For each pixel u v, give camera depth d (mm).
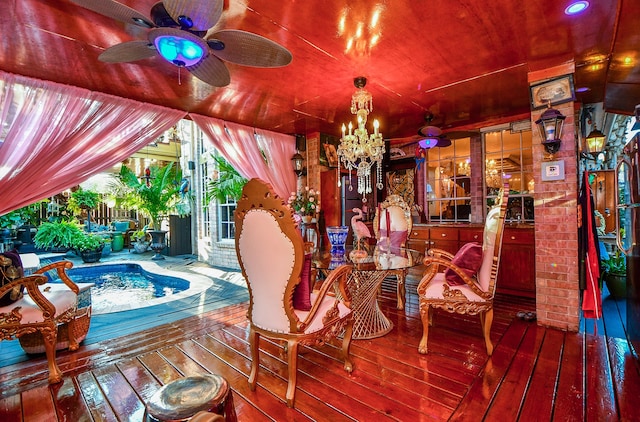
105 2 1604
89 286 2898
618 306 3576
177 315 3523
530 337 2699
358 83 3213
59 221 8883
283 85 3348
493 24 2271
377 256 2914
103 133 3400
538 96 3008
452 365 2252
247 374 2205
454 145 5457
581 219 2836
